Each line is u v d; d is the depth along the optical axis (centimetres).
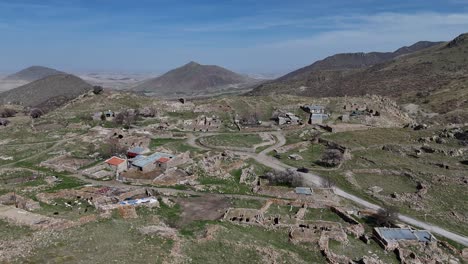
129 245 4684
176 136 14300
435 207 9181
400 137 14738
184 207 7375
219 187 8819
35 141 13050
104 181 8688
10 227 4922
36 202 6425
